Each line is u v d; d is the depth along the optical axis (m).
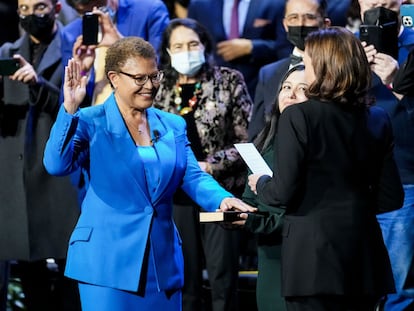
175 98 10.77
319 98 7.71
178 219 10.48
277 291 8.31
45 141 11.08
